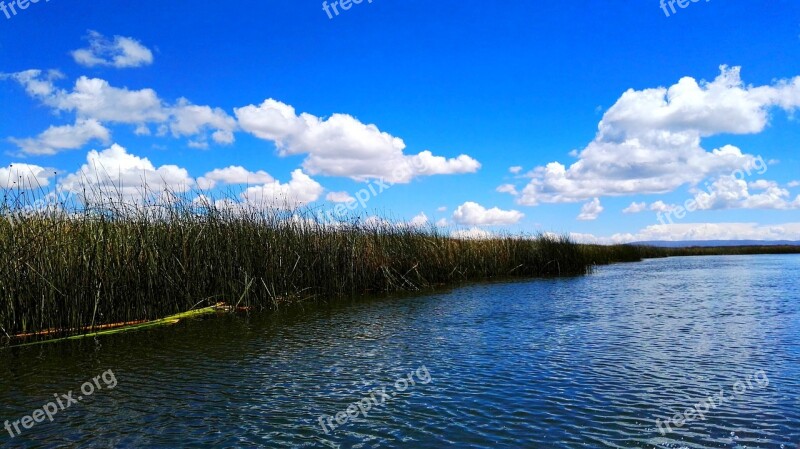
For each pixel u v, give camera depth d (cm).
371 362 859
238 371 811
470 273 2577
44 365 853
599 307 1468
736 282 2217
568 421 583
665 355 881
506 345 974
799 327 1110
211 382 753
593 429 560
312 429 573
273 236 1612
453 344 991
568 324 1193
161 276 1294
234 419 606
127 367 837
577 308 1452
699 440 530
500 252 2738
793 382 716
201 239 1413
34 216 1137
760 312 1325
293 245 1698
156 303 1271
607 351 916
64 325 1089
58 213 1156
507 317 1303
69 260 1106
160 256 1303
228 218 1516
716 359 848
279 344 1003
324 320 1283
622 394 673
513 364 832
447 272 2353
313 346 985
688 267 3528
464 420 590
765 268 3253
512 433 552
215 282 1423
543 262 2839
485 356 889
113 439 555
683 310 1392
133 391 714
